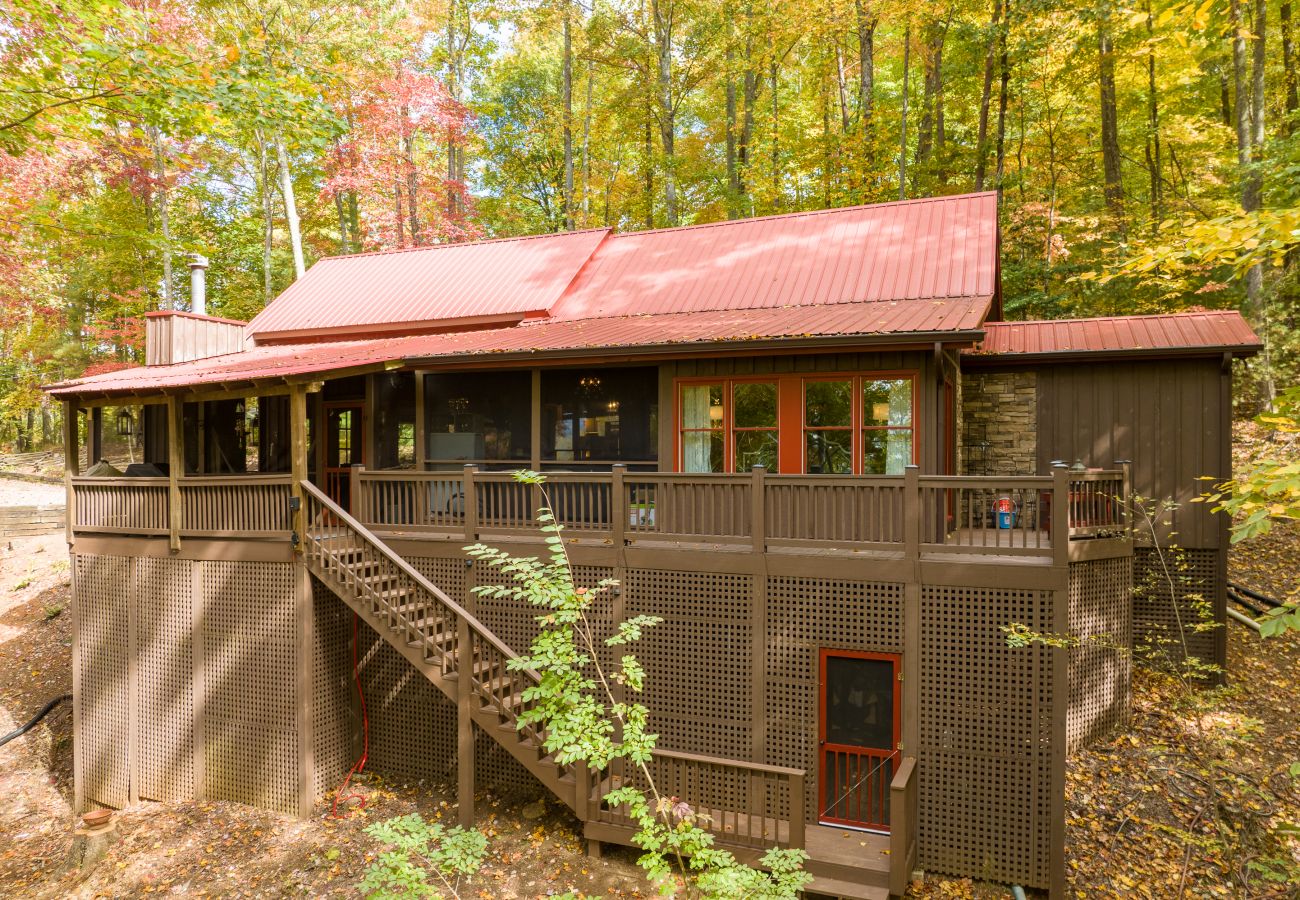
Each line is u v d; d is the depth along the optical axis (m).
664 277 14.34
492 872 8.27
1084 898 7.22
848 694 8.19
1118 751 9.01
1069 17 18.06
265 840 9.45
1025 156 22.72
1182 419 10.88
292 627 9.93
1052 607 7.29
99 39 9.23
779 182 24.19
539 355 10.82
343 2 22.48
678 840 5.18
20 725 14.52
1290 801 7.88
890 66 27.14
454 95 30.34
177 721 10.89
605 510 11.82
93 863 9.53
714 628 8.63
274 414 15.31
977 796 7.59
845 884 7.27
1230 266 17.09
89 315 30.20
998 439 12.05
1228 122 21.81
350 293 16.84
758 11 22.52
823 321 10.14
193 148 24.42
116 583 11.47
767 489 8.44
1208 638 10.50
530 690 5.77
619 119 27.92
